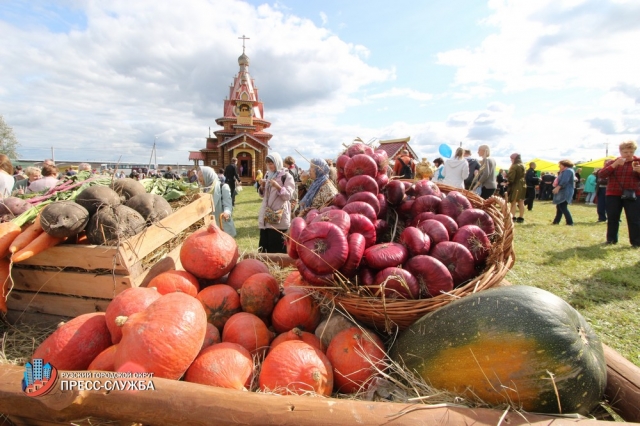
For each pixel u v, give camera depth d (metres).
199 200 3.62
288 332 2.12
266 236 6.09
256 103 48.09
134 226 2.59
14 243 2.35
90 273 2.51
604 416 1.71
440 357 1.66
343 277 2.12
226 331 2.15
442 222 2.59
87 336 1.89
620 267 6.11
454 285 2.29
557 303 1.58
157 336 1.59
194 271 2.52
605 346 1.98
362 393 1.83
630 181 7.50
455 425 1.27
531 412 1.46
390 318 2.04
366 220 2.39
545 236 9.00
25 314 2.72
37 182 5.59
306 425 1.25
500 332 1.50
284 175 6.04
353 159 3.05
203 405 1.32
